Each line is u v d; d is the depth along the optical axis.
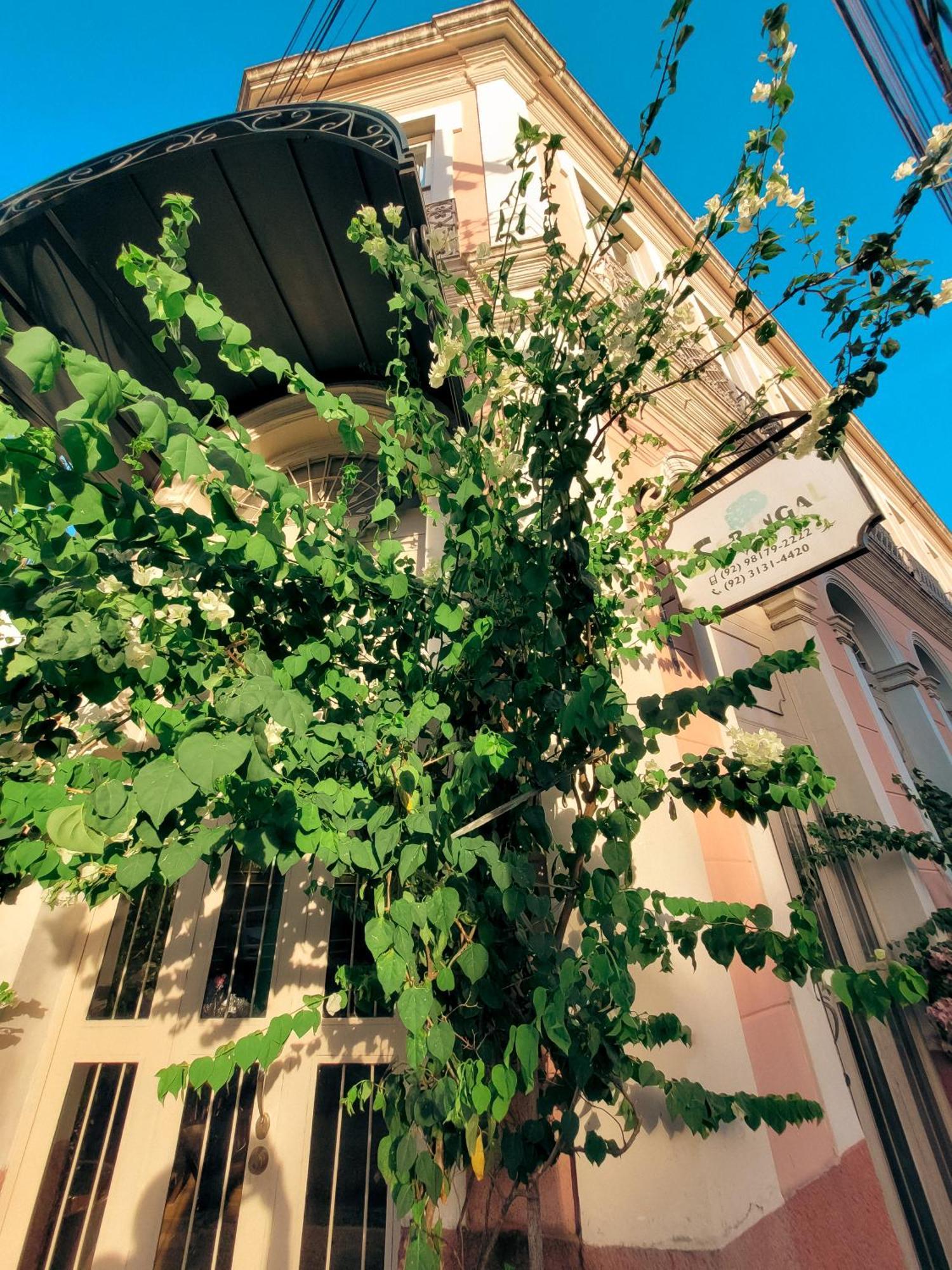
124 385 1.07
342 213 3.04
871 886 4.61
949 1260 3.13
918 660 8.61
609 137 6.95
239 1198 2.48
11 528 1.25
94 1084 2.74
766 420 2.50
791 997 2.88
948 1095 3.92
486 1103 1.27
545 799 2.58
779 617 5.36
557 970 1.56
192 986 2.89
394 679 1.98
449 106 6.15
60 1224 2.48
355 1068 2.67
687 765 1.94
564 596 1.85
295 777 1.55
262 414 4.17
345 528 1.74
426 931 1.43
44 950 2.90
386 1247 2.35
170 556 1.35
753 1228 2.01
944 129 1.48
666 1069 2.14
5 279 2.96
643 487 2.74
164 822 1.30
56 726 1.57
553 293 2.11
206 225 3.06
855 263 1.68
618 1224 1.97
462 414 2.90
